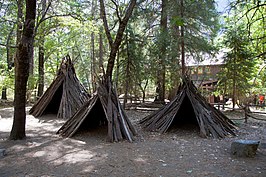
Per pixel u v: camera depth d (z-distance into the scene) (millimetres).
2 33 11758
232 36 12766
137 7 12930
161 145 6191
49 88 10586
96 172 4250
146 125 8055
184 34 13336
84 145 6023
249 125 9312
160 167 4555
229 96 14781
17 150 5441
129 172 4273
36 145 5879
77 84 10828
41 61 16609
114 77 14203
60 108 10164
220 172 4312
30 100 15961
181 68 13586
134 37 13477
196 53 13938
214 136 7062
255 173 4270
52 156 5102
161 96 14375
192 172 4301
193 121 8867
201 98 8258
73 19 9688
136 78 13727
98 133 7285
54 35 17562
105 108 6945
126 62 13656
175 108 7973
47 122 9086
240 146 5266
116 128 6637
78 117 7227
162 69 13625
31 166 4500
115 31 15859
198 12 12438
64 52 19953
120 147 5891
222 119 7949
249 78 13492
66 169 4379
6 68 14070
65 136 6848
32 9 5973
